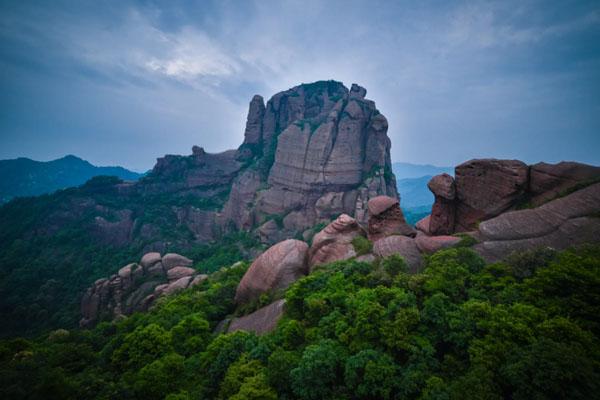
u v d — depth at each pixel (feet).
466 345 46.03
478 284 60.80
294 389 51.26
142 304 195.42
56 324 235.20
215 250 329.93
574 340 39.27
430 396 39.42
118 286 229.66
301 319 79.61
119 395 60.95
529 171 97.14
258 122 457.68
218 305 122.31
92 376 66.18
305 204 329.31
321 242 121.49
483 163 105.60
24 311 249.96
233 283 138.92
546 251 62.13
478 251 80.53
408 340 49.52
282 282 114.32
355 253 110.52
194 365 75.36
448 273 63.46
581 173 85.92
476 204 106.42
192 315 102.63
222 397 58.70
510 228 82.23
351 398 47.60
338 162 323.98
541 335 41.32
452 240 90.07
